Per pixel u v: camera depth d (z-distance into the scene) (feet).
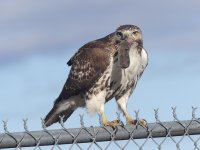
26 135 22.84
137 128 25.68
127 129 25.55
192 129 26.20
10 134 22.57
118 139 25.61
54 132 23.48
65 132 23.77
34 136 22.99
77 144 24.23
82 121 24.30
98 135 24.77
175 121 26.07
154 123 25.88
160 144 26.02
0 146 22.57
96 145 24.82
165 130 25.96
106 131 24.99
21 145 22.84
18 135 22.70
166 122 25.96
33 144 23.09
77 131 24.08
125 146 25.49
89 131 24.44
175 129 26.02
